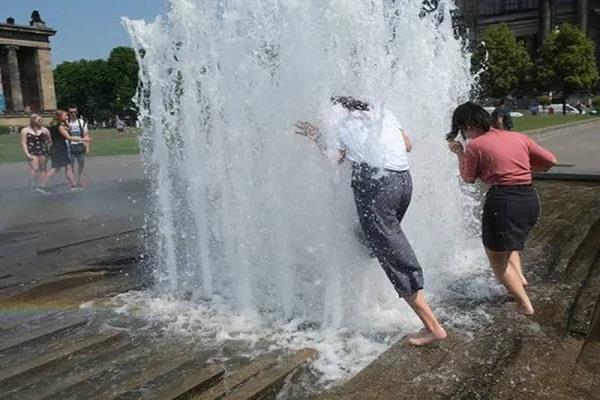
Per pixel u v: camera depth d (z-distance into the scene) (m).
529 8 90.12
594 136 24.09
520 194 4.00
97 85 107.06
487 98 68.06
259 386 3.23
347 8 4.23
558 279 4.98
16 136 41.25
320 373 3.44
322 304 4.36
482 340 3.73
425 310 3.64
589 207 8.41
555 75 64.94
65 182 13.68
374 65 4.42
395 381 3.22
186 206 5.34
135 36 5.31
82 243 7.18
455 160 5.56
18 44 60.53
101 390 3.29
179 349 3.83
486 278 5.02
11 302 4.91
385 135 3.69
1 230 8.16
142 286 5.26
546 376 3.24
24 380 3.45
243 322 4.27
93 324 4.32
